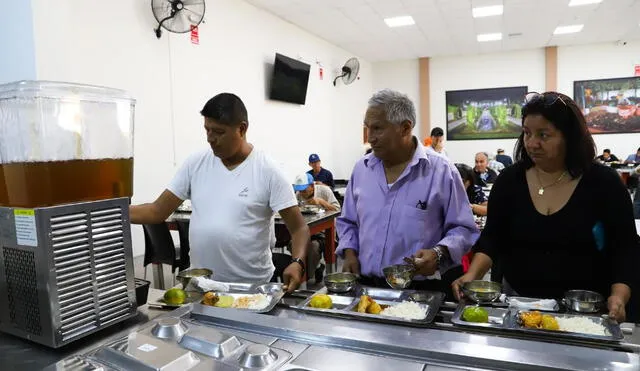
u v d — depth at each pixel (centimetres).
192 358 76
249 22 582
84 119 92
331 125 853
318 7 615
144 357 75
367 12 646
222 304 121
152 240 355
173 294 118
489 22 720
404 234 162
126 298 102
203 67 497
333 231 428
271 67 636
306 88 710
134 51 407
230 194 169
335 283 139
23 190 87
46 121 87
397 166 168
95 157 94
